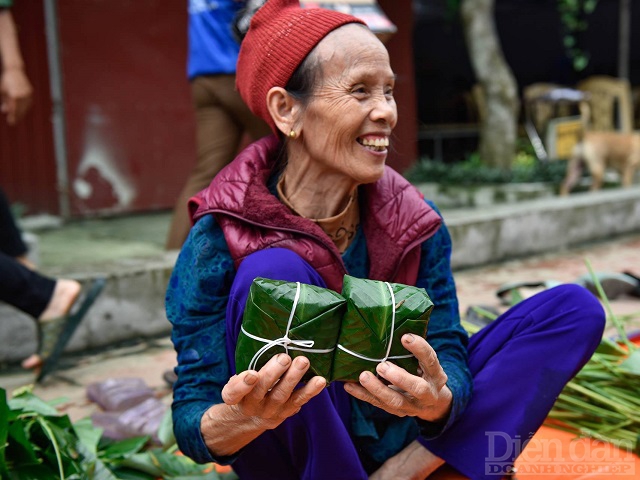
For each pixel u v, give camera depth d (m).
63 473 1.72
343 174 1.62
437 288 1.70
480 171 7.75
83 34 6.21
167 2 6.57
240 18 1.94
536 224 4.91
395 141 1.70
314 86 1.52
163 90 6.63
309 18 1.54
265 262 1.48
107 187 6.46
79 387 2.73
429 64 13.31
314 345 1.29
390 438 1.75
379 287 1.32
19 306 2.67
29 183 6.16
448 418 1.54
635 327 3.01
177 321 1.58
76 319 2.75
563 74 12.92
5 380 2.83
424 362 1.30
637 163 7.21
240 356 1.33
